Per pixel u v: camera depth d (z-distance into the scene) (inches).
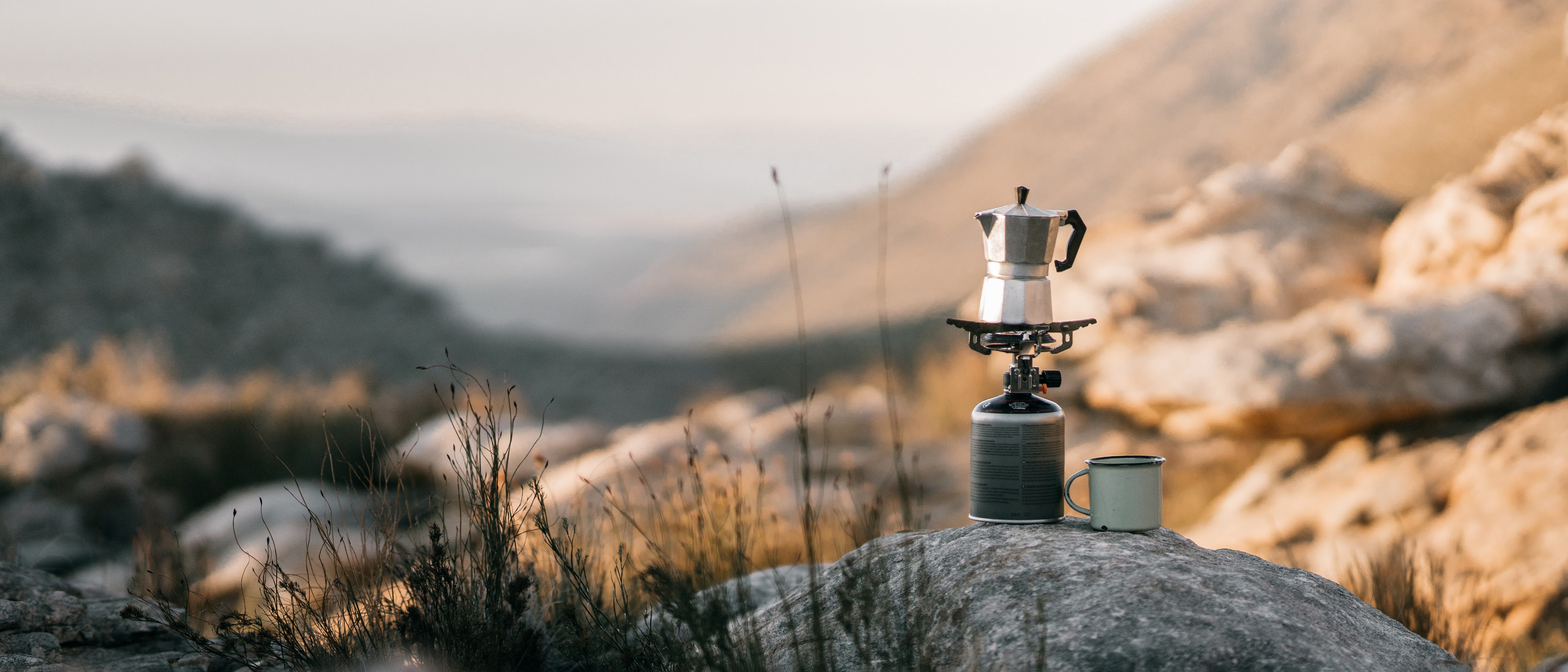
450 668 102.0
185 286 1024.2
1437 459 240.8
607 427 721.6
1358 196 359.6
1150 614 82.3
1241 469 290.5
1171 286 344.5
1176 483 296.5
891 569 99.5
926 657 85.7
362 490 206.7
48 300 936.3
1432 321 265.3
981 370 424.5
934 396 422.3
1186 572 88.6
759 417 458.3
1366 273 333.4
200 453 419.8
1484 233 290.0
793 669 92.2
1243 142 824.9
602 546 143.9
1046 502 99.7
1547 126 298.5
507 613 106.3
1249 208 366.9
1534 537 194.7
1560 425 225.5
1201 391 292.2
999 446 99.5
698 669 95.5
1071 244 100.0
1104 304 345.4
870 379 561.0
